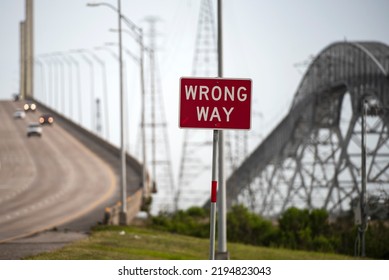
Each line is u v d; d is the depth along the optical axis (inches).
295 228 6333.7
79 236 4446.4
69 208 6643.7
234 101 1993.1
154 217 6727.4
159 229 6141.7
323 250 5743.1
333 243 5826.8
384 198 5836.6
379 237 5516.7
